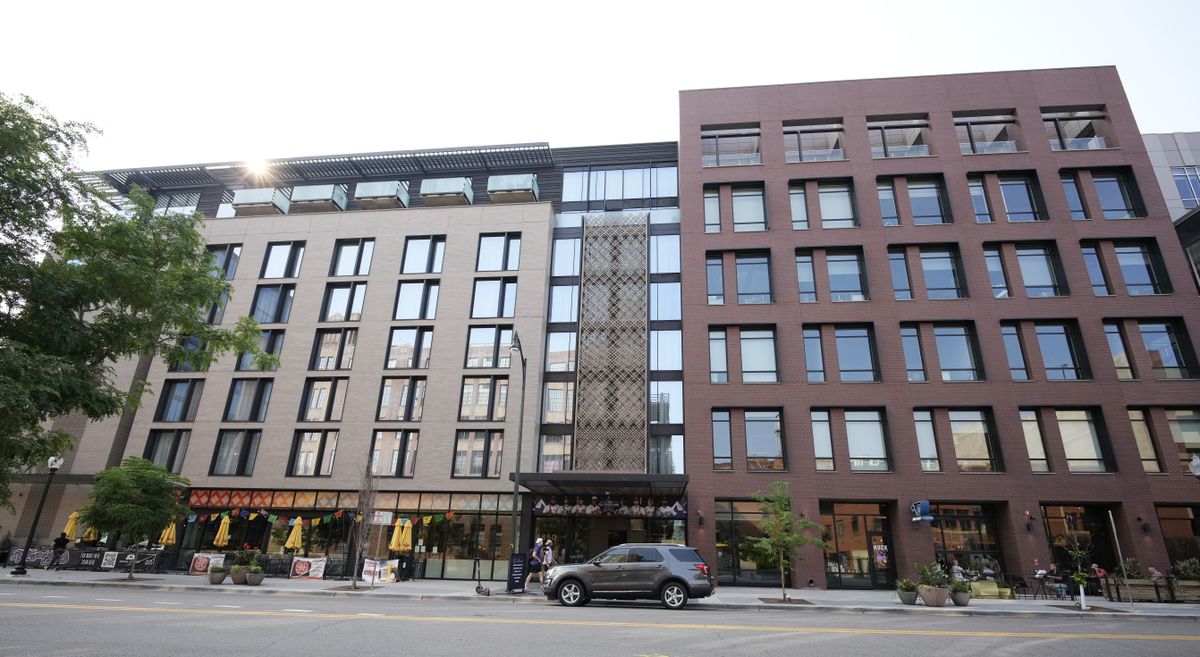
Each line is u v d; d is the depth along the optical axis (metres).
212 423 33.19
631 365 32.12
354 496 31.03
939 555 26.58
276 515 31.14
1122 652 10.16
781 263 31.53
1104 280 29.77
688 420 29.20
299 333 34.66
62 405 10.30
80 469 32.53
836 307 30.34
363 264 36.44
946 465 27.22
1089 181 31.45
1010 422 27.48
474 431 31.62
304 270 36.12
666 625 12.13
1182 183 36.81
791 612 16.72
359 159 39.81
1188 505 26.16
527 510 29.73
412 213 36.78
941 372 28.97
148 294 13.11
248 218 37.78
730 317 30.78
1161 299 28.78
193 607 13.59
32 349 9.62
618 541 29.34
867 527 27.41
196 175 40.75
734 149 35.31
